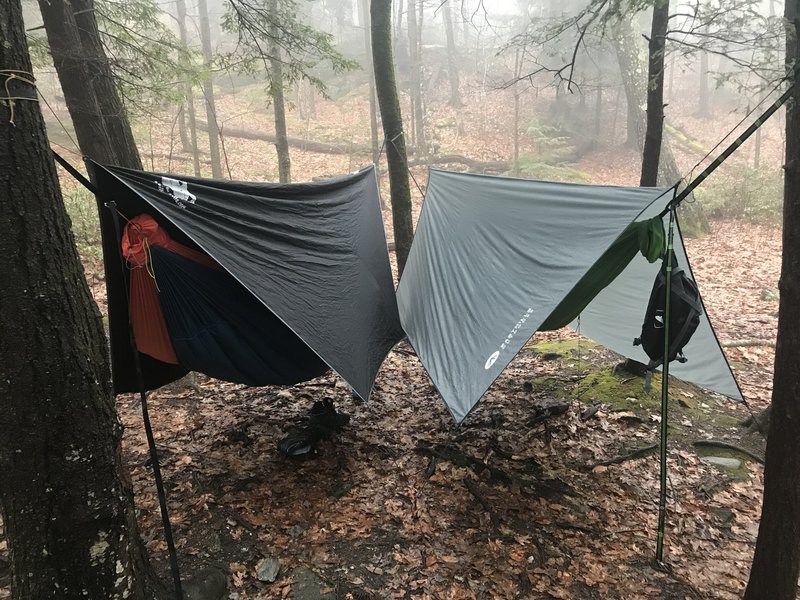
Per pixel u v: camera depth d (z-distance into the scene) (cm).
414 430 508
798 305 239
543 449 477
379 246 544
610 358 688
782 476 253
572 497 410
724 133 1834
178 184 330
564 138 1822
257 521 374
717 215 1340
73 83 468
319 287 400
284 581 324
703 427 520
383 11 668
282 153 999
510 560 345
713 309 850
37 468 201
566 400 568
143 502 388
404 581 327
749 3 490
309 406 551
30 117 193
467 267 452
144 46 646
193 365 398
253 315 384
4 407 194
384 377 633
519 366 679
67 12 457
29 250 192
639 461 460
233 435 485
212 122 1267
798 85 244
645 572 338
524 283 380
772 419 255
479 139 1839
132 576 238
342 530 370
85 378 210
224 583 315
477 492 409
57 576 212
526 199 439
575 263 351
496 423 520
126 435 484
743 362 666
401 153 714
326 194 493
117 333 375
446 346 416
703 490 419
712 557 353
